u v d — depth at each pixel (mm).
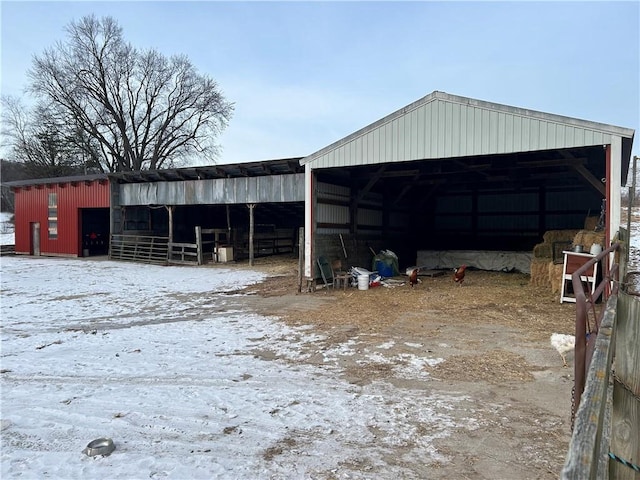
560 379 4355
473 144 8562
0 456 3107
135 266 16797
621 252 7148
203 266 16734
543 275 10336
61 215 21219
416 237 16828
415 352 5387
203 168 16203
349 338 6109
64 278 13352
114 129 39156
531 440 3160
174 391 4281
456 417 3564
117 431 3463
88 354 5582
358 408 3785
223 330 6785
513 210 16656
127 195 19203
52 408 3920
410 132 9234
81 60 36375
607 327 1812
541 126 7922
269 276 13328
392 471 2814
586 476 937
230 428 3477
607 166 7449
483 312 7590
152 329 6930
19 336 6555
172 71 40250
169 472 2865
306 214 10648
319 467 2885
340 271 11023
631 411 1784
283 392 4195
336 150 10188
